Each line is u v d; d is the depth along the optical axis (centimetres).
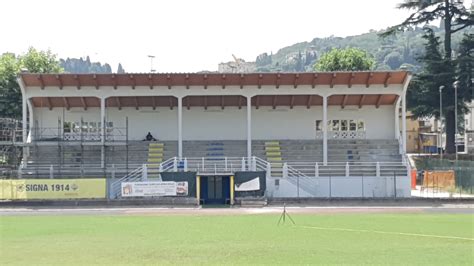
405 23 9050
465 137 10588
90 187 5566
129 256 2625
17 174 6181
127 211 4991
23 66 9338
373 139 7006
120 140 6756
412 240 3102
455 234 3341
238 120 7112
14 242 3102
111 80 6475
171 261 2494
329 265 2370
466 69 8519
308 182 5947
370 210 4938
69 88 6544
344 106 7112
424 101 8675
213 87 6562
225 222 4056
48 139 6662
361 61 11406
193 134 7094
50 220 4272
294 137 7106
